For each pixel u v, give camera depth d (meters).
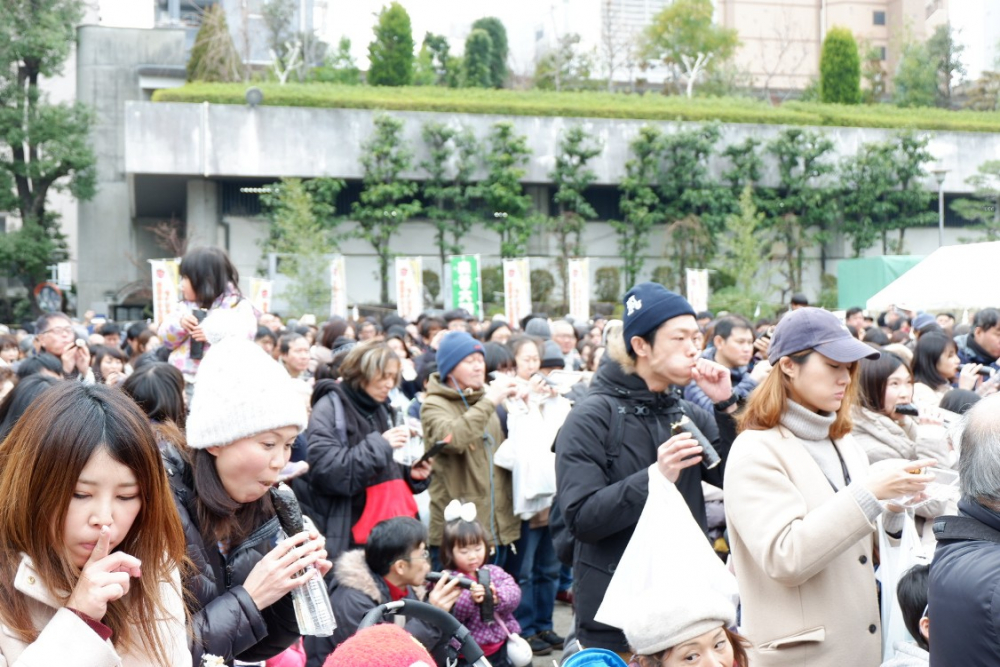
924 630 2.77
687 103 34.50
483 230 32.28
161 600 1.85
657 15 43.06
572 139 30.59
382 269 30.50
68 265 34.09
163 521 1.77
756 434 2.82
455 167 30.44
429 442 5.13
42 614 1.67
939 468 3.75
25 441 1.67
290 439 2.37
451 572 4.26
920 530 3.53
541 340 7.20
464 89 33.69
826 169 32.25
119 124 32.06
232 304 4.66
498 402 5.13
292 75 38.41
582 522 3.01
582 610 3.16
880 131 33.41
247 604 2.19
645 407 3.21
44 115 28.17
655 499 2.87
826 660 2.68
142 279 30.52
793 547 2.56
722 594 2.70
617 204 33.53
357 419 4.61
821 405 2.82
